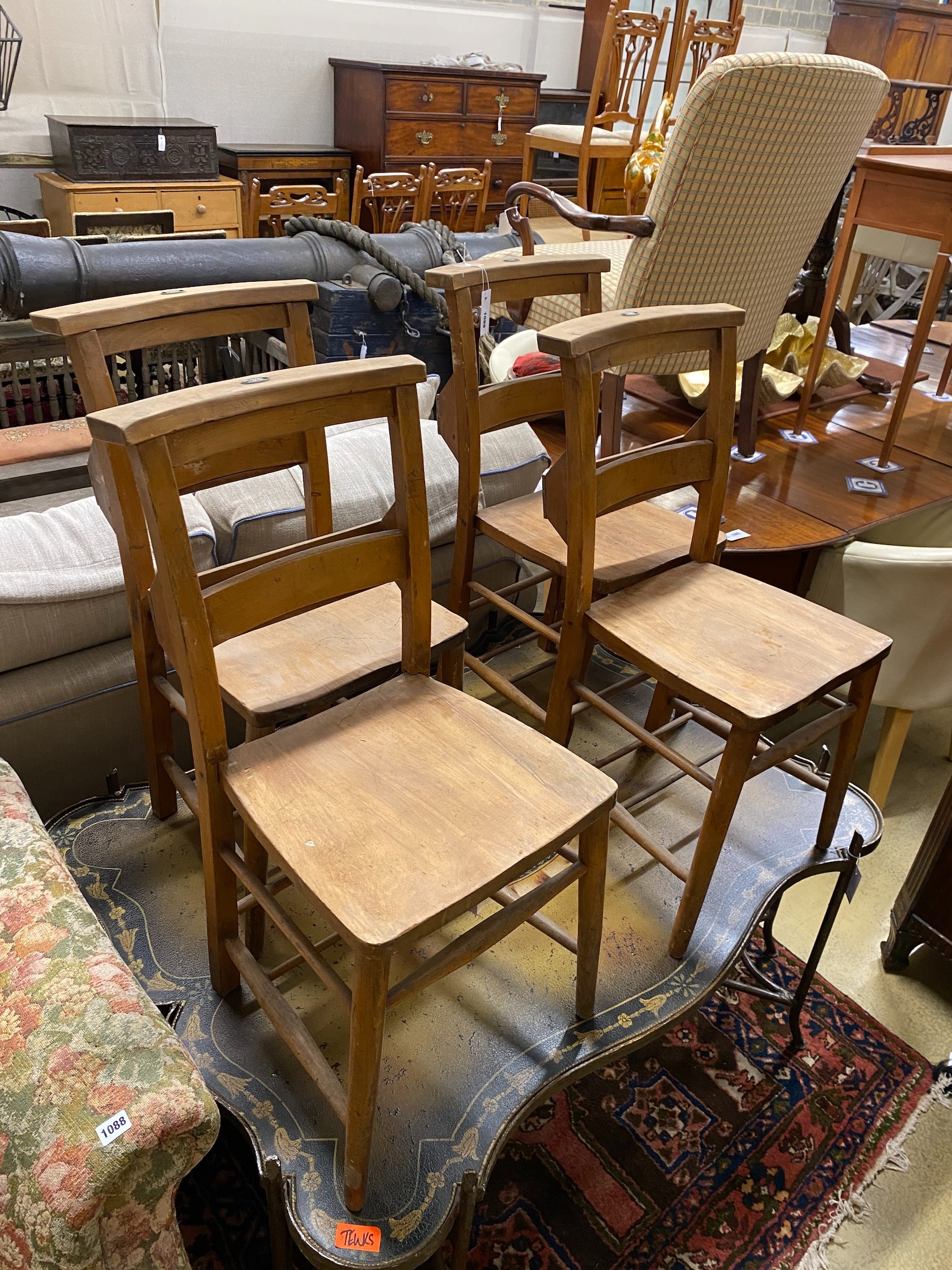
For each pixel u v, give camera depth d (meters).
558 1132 1.42
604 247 2.79
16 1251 0.80
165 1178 0.81
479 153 4.74
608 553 1.45
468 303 1.37
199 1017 1.17
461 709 1.12
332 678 1.14
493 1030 1.20
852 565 1.97
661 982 1.28
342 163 4.53
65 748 1.49
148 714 1.32
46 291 2.28
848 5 5.31
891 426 2.46
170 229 3.66
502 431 1.93
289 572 1.00
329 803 0.97
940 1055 1.60
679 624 1.29
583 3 5.23
